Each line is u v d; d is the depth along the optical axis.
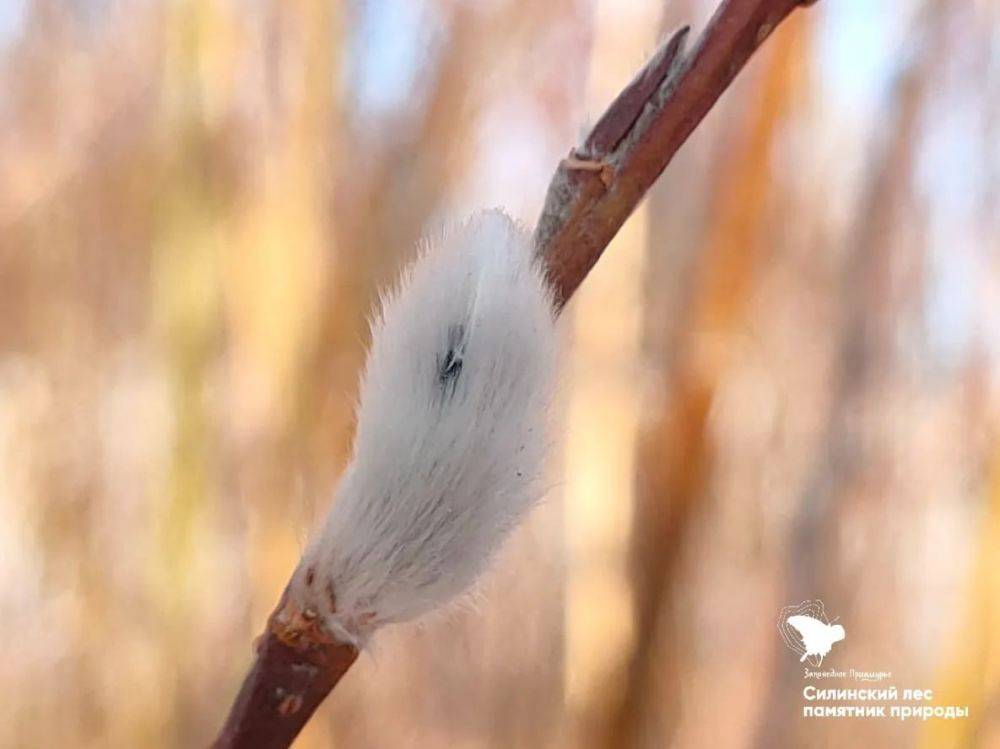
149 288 0.38
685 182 0.33
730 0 0.15
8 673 0.37
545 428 0.14
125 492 0.38
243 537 0.36
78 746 0.37
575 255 0.15
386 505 0.14
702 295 0.33
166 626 0.37
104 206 0.40
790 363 0.41
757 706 0.40
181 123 0.36
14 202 0.40
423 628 0.16
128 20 0.39
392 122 0.37
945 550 0.41
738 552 0.39
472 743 0.40
